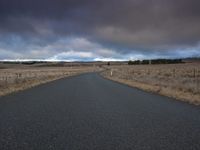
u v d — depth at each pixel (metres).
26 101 11.59
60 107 9.85
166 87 18.09
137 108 9.71
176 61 194.62
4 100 11.93
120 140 5.32
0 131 6.05
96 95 14.45
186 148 4.78
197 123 7.05
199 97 12.23
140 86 20.62
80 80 33.44
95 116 8.02
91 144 5.02
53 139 5.38
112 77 40.47
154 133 5.92
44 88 19.55
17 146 4.87
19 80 24.27
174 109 9.52
